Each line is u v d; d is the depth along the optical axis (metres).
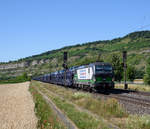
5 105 23.27
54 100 22.97
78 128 11.11
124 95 24.69
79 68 35.06
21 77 183.75
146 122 10.69
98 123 11.44
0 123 14.06
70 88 42.69
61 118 13.63
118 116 13.45
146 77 45.75
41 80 109.12
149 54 183.00
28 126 13.10
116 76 53.47
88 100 18.14
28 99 29.28
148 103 17.78
